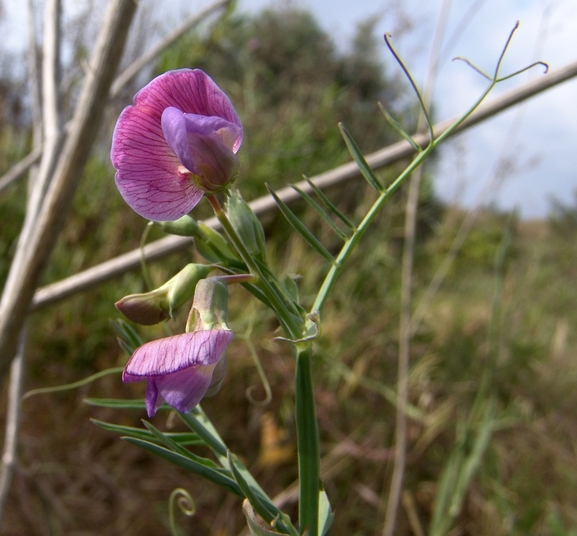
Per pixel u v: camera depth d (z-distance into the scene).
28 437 0.21
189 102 0.06
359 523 0.21
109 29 0.08
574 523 0.22
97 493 0.21
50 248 0.09
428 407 0.25
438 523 0.17
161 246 0.10
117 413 0.22
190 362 0.05
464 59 0.06
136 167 0.06
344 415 0.24
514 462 0.25
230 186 0.06
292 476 0.22
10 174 0.13
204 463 0.06
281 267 0.27
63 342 0.22
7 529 0.19
